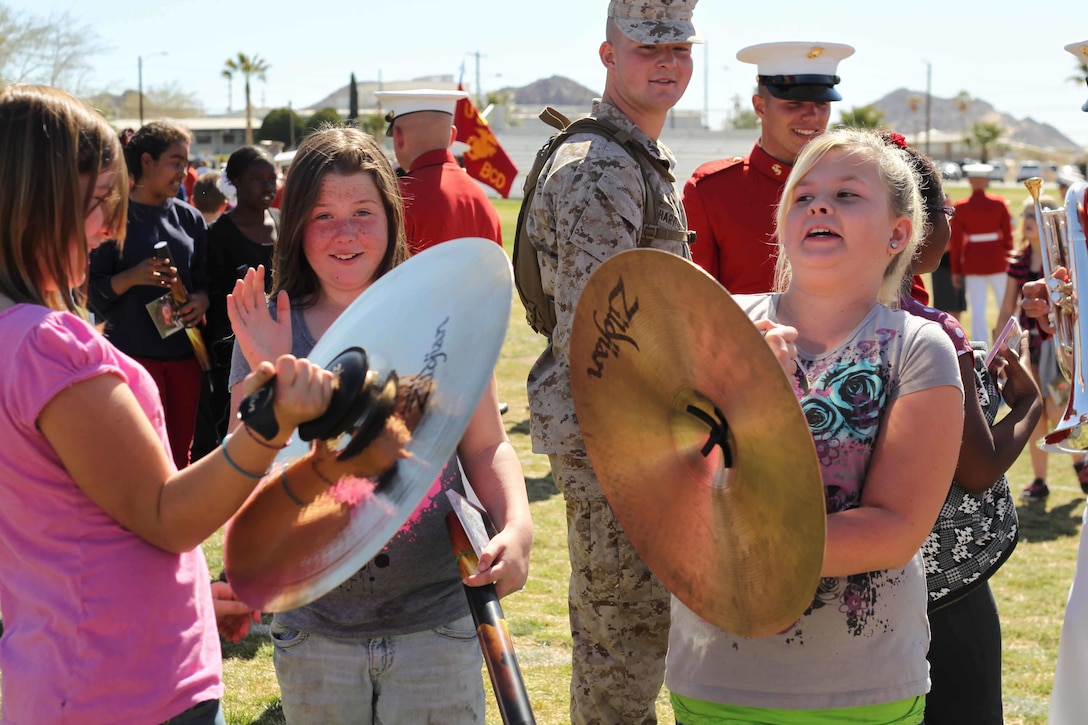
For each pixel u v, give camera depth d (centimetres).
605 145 312
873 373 209
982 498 269
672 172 331
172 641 187
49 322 176
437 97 543
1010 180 9644
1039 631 483
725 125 9088
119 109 8006
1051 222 306
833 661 207
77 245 184
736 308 173
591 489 310
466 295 188
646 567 313
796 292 225
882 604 208
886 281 234
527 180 336
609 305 205
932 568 266
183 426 556
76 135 182
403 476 178
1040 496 723
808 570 176
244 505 201
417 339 191
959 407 205
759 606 193
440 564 239
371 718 241
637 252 189
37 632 180
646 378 207
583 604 319
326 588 182
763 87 420
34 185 178
